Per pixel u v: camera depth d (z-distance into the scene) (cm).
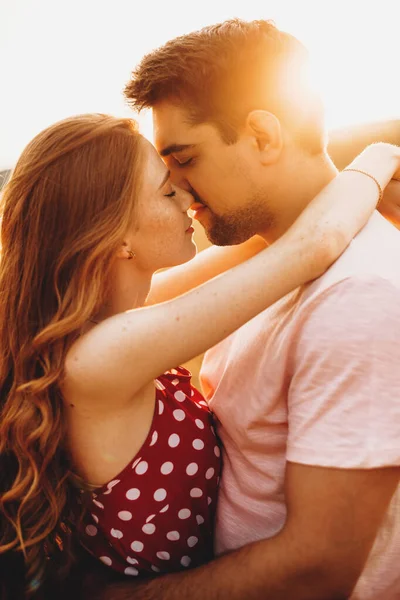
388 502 72
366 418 70
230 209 92
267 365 83
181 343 73
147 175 84
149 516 87
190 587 80
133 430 82
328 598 74
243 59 84
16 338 82
